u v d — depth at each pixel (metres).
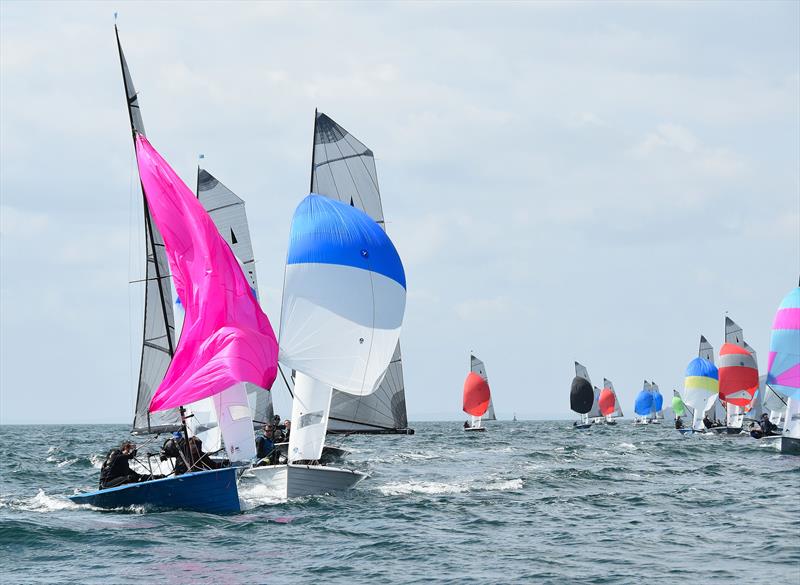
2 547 62.19
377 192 114.94
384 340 89.25
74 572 55.62
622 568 57.06
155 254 84.69
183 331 77.81
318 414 86.00
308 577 54.50
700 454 161.62
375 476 116.06
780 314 156.00
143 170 81.00
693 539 67.25
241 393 80.25
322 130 113.62
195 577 54.38
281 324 87.06
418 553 61.44
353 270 88.12
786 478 112.06
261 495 82.94
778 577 54.56
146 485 74.62
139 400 100.38
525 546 64.31
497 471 123.88
